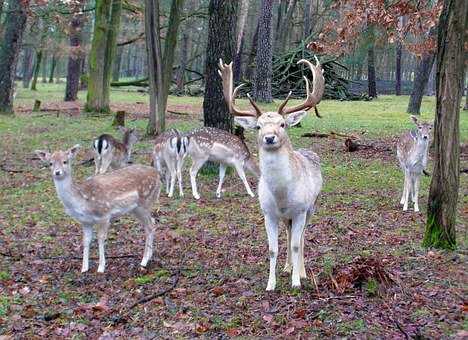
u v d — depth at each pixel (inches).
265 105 1072.2
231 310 219.5
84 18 1257.4
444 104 275.6
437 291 228.7
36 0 803.4
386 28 467.2
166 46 656.4
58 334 209.0
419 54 567.8
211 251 297.4
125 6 1030.4
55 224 355.3
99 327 214.1
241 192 438.9
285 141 219.0
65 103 1155.3
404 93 1857.8
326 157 578.2
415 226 337.7
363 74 2474.2
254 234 325.4
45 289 251.8
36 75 1626.5
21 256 296.0
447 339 188.4
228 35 483.5
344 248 293.0
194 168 421.1
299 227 231.1
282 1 1768.0
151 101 660.1
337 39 494.6
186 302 229.5
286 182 219.8
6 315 226.2
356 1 461.7
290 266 255.1
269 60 1126.4
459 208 374.6
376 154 596.7
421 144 370.0
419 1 452.1
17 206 397.1
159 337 202.4
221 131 424.2
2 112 866.1
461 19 266.4
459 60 269.7
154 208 388.5
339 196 418.6
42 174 495.8
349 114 1006.4
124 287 251.1
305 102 235.8
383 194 426.3
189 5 1457.9
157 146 437.4
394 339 189.0
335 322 202.7
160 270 270.5
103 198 267.3
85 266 271.9
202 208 389.4
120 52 1863.9
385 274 231.0
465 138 701.3
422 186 452.8
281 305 219.5
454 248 283.3
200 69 2098.9
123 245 313.0
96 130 728.3
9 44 861.2
